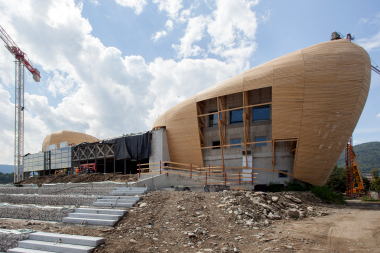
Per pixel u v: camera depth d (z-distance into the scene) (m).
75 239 6.86
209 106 28.77
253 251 6.69
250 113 25.72
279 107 21.27
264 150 24.58
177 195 12.88
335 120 19.61
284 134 21.48
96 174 26.75
